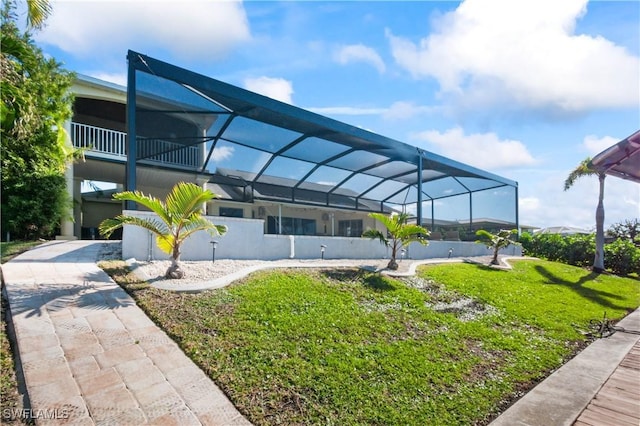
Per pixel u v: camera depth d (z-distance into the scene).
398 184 20.05
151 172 12.17
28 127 8.51
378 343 4.71
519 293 8.84
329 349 4.29
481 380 4.15
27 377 2.97
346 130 12.03
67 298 4.69
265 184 16.64
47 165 10.84
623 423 3.30
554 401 3.74
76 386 2.94
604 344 5.82
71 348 3.49
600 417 3.41
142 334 3.96
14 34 8.16
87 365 3.25
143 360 3.46
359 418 3.10
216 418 2.80
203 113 10.20
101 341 3.70
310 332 4.66
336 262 10.30
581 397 3.85
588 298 9.38
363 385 3.62
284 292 6.04
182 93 9.02
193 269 7.15
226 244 8.91
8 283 5.14
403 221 9.79
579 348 5.64
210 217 8.67
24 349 3.37
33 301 4.48
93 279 5.62
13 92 7.65
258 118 10.73
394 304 6.51
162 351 3.67
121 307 4.60
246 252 9.30
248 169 14.69
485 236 15.11
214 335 4.15
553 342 5.73
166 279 6.09
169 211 6.15
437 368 4.26
